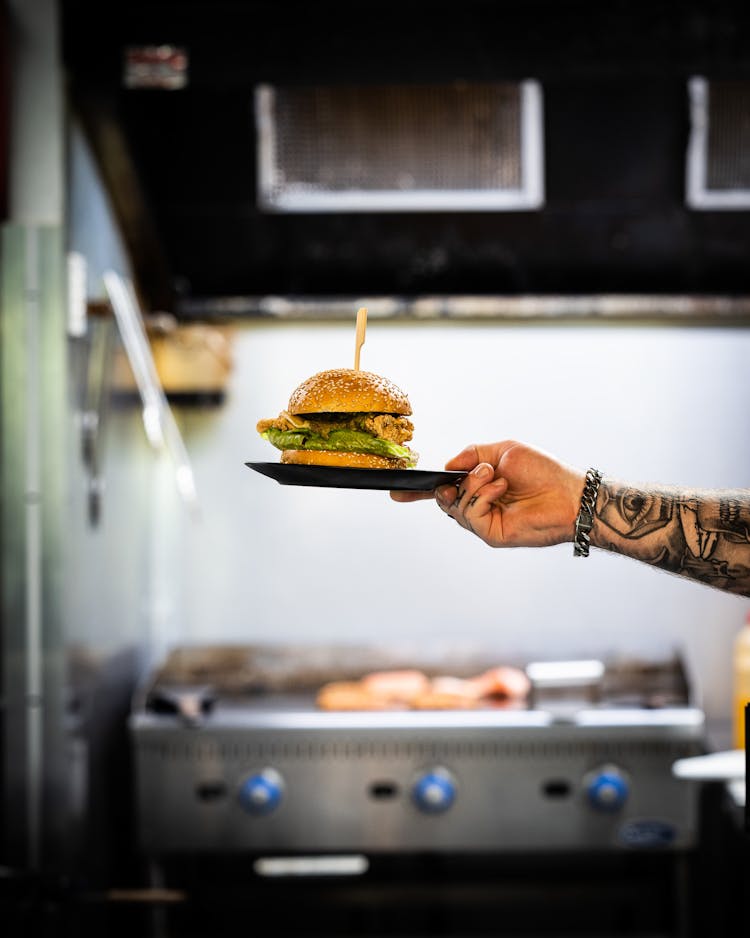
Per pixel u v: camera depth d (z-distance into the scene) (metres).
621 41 2.31
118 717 2.61
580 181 2.66
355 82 2.33
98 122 2.39
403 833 2.49
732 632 2.91
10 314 2.29
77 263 2.36
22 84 2.33
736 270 2.75
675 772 2.36
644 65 2.31
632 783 2.48
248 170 2.63
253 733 2.49
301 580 2.94
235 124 2.60
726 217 2.67
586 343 2.94
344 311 2.77
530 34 2.32
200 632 2.94
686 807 2.48
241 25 2.33
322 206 2.67
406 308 2.77
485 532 1.70
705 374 2.93
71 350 2.32
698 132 2.62
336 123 2.64
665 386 2.93
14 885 2.12
